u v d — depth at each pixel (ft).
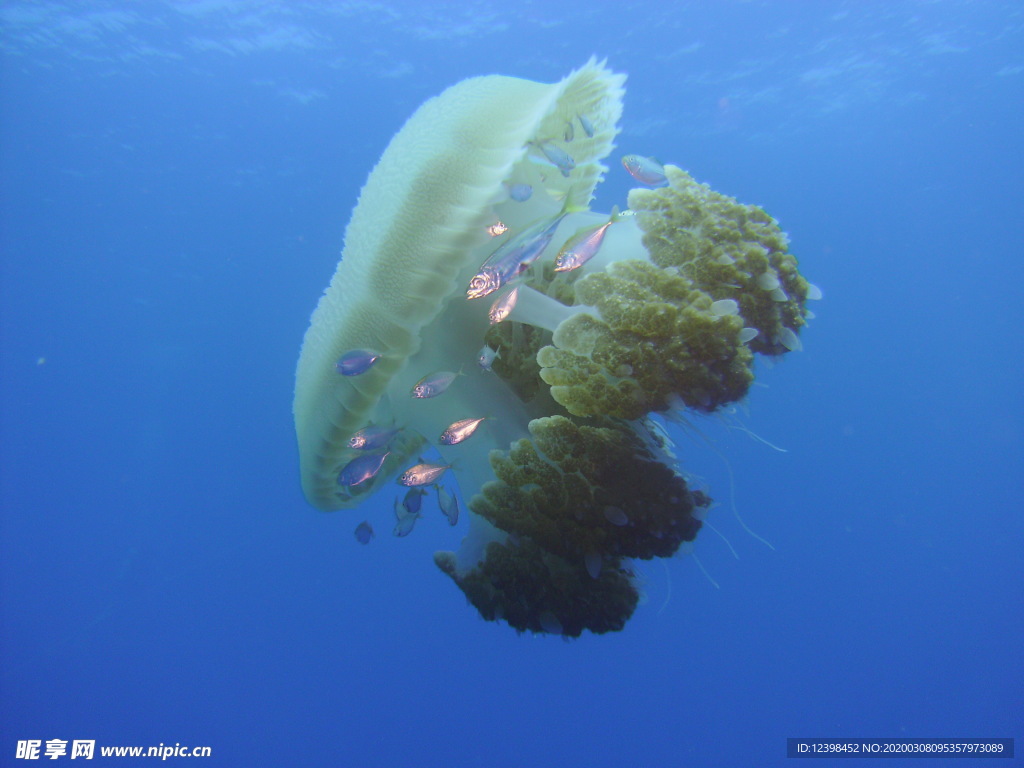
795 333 11.16
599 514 9.93
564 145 13.91
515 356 12.12
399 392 12.53
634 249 10.89
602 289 9.84
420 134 10.59
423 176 9.93
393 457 15.10
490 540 11.66
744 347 9.91
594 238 10.02
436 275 9.82
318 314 11.50
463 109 10.46
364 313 10.15
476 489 11.80
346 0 59.26
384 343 10.09
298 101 71.10
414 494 15.44
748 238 10.62
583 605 10.85
